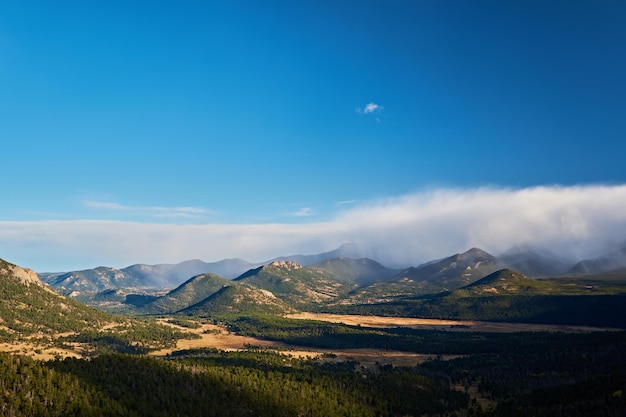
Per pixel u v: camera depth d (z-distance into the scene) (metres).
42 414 198.38
